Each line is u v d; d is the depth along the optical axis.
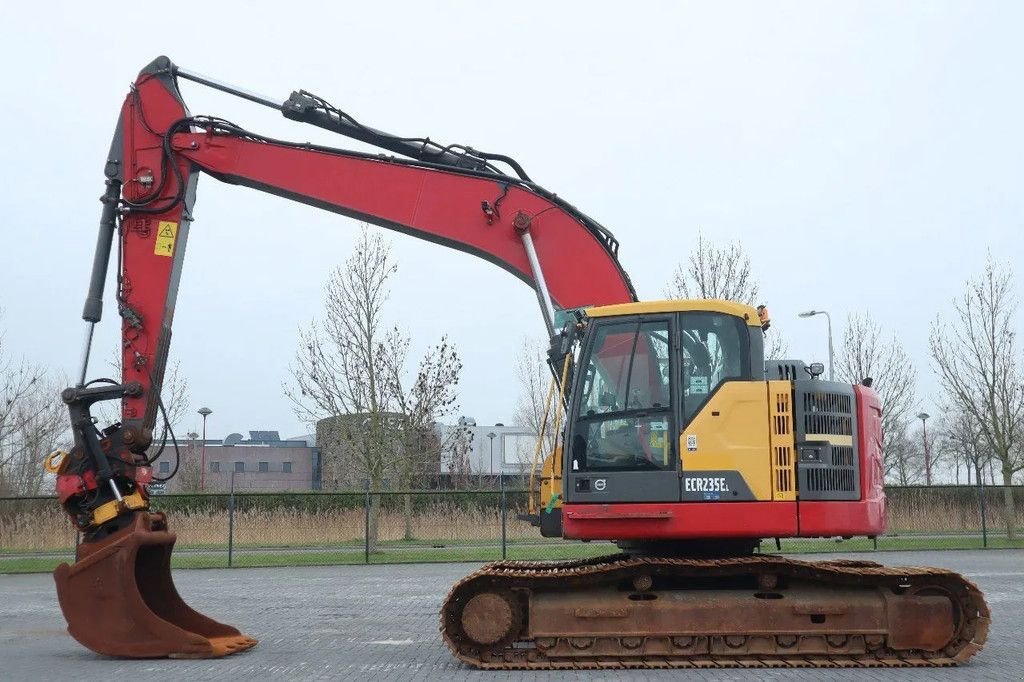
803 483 9.27
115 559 9.91
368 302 30.00
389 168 11.01
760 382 9.45
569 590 9.56
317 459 62.69
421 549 26.12
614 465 9.45
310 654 10.25
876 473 9.81
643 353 9.63
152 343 10.72
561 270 10.80
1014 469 29.33
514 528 28.44
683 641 9.41
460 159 11.37
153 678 8.77
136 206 10.88
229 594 16.83
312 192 10.98
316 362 29.73
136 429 10.41
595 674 8.92
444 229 10.91
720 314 9.64
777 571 9.41
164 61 11.09
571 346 9.87
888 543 26.42
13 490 34.78
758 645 9.41
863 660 9.28
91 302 10.74
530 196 10.92
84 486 10.16
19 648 10.95
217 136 11.02
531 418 47.91
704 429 9.39
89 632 9.91
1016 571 19.12
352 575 20.83
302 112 11.08
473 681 8.60
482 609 9.39
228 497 26.95
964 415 39.53
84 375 10.59
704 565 9.32
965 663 9.36
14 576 21.97
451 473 40.19
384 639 11.41
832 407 9.52
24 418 38.91
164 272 10.85
